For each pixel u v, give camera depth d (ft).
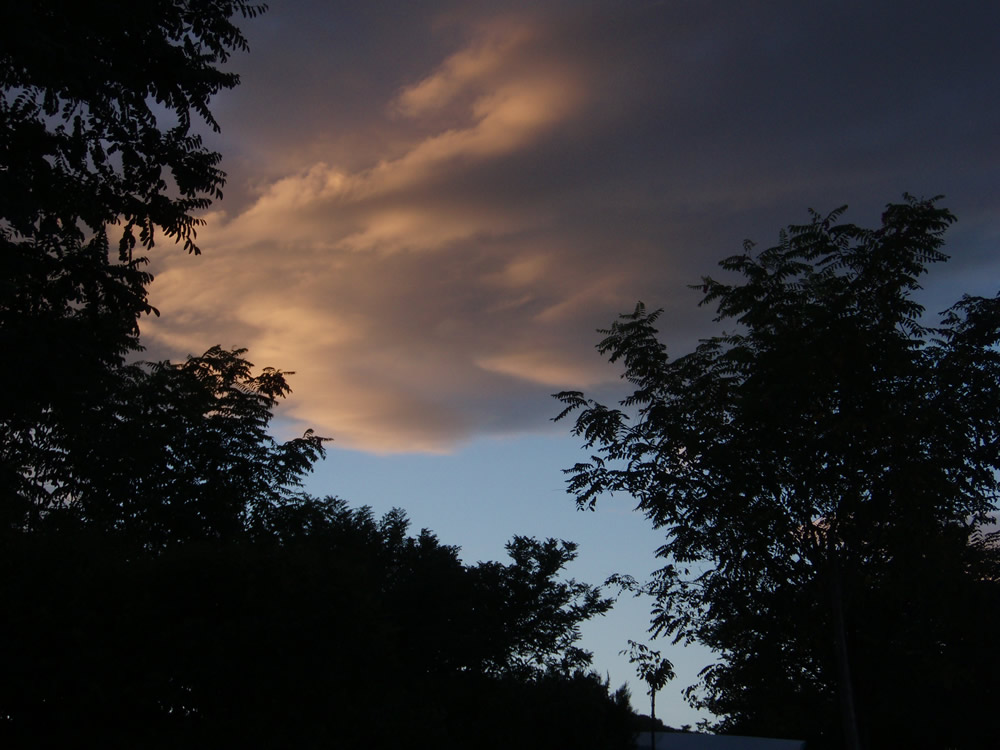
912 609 72.74
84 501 86.94
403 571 101.19
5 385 71.72
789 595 65.26
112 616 48.98
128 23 53.78
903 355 60.18
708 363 68.08
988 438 60.34
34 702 46.32
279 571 53.16
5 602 47.39
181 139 59.98
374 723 53.52
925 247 61.36
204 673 48.55
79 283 69.21
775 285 65.36
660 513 63.57
